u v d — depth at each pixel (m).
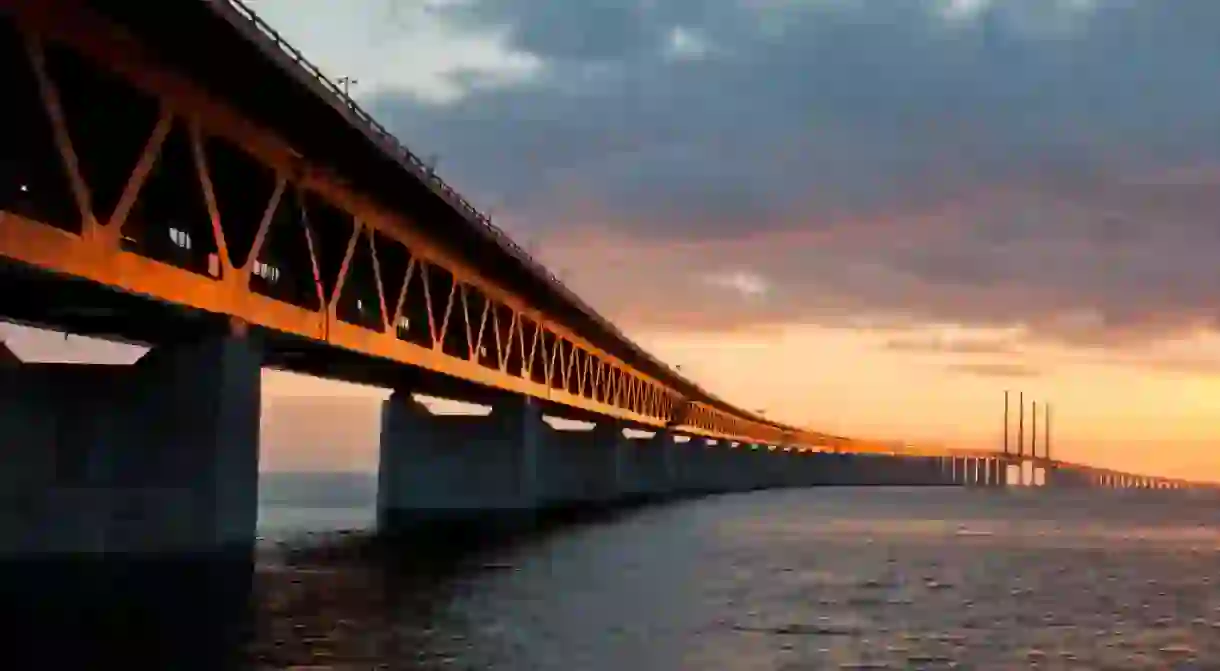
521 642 41.44
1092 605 60.69
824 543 101.62
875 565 81.19
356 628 43.34
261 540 88.81
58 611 43.81
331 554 75.75
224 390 47.53
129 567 47.81
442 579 61.53
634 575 66.75
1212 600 64.19
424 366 71.94
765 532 113.19
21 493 48.81
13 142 43.62
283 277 63.00
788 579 68.75
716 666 38.38
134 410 48.38
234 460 48.12
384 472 109.50
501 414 108.38
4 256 33.75
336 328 57.41
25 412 48.72
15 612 43.50
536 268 89.75
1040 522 167.38
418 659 37.50
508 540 89.44
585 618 48.12
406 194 62.34
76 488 48.47
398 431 109.38
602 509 137.62
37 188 44.53
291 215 57.69
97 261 38.09
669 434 190.88
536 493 109.88
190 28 39.78
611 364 140.50
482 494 108.25
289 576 61.41
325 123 50.25
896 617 53.38
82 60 38.31
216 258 47.34
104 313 47.16
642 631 45.22
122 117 44.34
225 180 51.91
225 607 46.66
